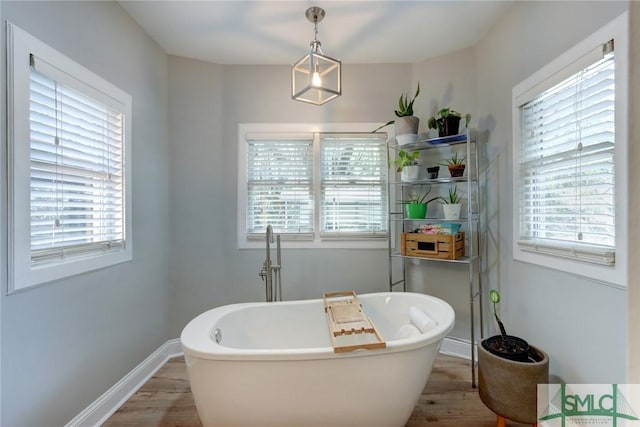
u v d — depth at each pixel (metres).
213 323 1.61
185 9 1.85
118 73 1.81
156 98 2.21
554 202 1.56
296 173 2.56
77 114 1.52
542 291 1.61
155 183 2.19
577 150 1.40
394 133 2.45
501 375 1.44
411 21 1.97
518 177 1.80
